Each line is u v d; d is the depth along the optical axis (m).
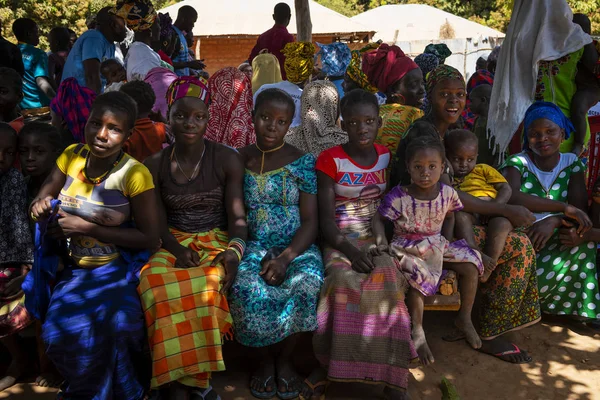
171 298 2.97
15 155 3.33
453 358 3.78
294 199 3.52
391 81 5.11
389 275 3.24
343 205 3.68
